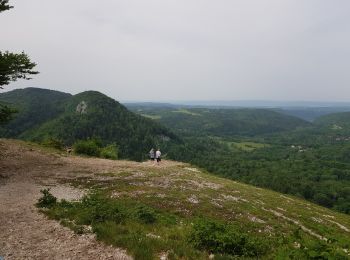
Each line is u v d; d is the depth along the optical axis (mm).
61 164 41875
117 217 19047
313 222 33594
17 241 14727
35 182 30734
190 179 41406
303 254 13406
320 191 127188
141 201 27500
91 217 18219
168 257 13523
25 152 45500
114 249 14211
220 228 16953
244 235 16531
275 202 39500
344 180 152000
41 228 16719
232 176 142250
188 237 16172
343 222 39344
